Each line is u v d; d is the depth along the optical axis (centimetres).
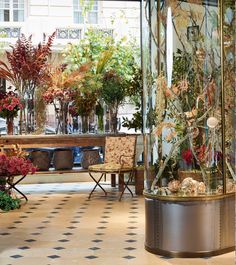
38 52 972
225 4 532
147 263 516
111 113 1012
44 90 988
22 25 1091
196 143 536
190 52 535
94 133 1003
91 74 1004
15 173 818
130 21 1123
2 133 1016
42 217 741
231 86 540
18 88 977
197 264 508
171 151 541
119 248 573
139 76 986
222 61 538
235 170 540
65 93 989
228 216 544
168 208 533
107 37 1106
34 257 545
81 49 1089
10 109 930
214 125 538
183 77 536
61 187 1015
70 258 539
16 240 614
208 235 530
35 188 1003
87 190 976
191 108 536
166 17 538
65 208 805
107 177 1092
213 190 535
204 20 536
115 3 1127
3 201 788
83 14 1111
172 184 536
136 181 914
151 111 556
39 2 1096
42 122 999
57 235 636
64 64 1016
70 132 1005
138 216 740
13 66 966
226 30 534
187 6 533
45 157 954
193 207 526
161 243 541
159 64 546
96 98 1005
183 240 529
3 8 1084
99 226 681
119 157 925
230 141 545
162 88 545
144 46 566
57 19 1104
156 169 550
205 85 536
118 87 991
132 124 980
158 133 549
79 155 1031
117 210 786
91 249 572
